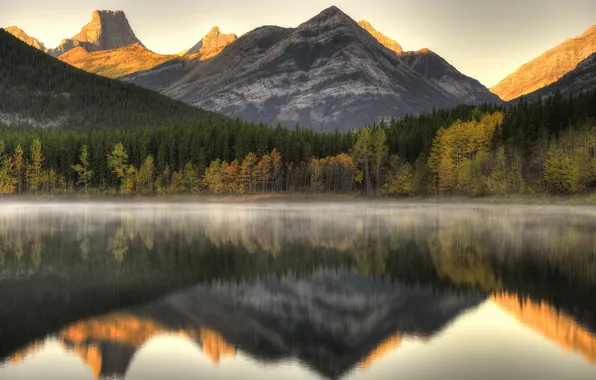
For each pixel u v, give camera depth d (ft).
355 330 83.51
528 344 76.54
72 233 216.54
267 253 160.15
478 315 91.04
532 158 426.92
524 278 120.16
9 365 69.67
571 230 215.92
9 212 363.15
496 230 218.59
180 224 258.78
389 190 488.85
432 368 68.18
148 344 77.66
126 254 159.02
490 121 510.17
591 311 92.73
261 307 97.14
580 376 64.90
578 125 436.76
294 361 71.26
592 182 376.48
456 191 452.76
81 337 80.43
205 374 67.10
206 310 95.14
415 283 116.67
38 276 125.08
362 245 176.04
